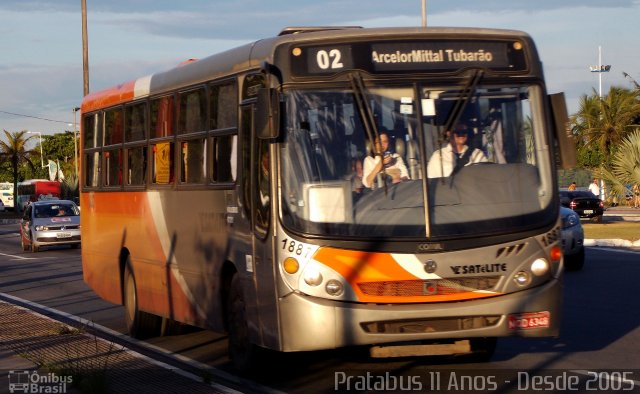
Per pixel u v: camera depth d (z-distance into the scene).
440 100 9.76
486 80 9.91
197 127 11.88
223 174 11.03
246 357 10.64
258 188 10.01
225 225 10.98
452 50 9.92
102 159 15.66
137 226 13.98
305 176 9.52
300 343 9.41
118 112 14.89
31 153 103.62
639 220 45.69
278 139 9.60
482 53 9.99
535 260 9.65
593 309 15.52
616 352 11.78
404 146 9.60
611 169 35.38
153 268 13.41
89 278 16.50
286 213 9.52
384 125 9.61
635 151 34.06
